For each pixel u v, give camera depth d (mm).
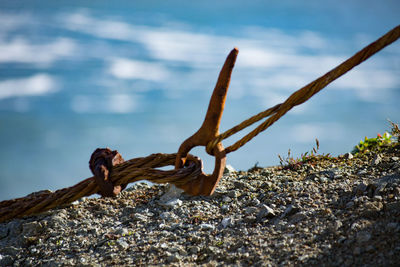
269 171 5766
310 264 3482
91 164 4266
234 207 4781
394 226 3623
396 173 4609
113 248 4211
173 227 4500
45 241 4457
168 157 4137
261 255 3738
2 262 4250
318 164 5793
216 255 3891
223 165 3754
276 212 4457
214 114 3588
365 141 6301
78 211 4918
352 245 3582
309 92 3287
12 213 4473
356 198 4289
